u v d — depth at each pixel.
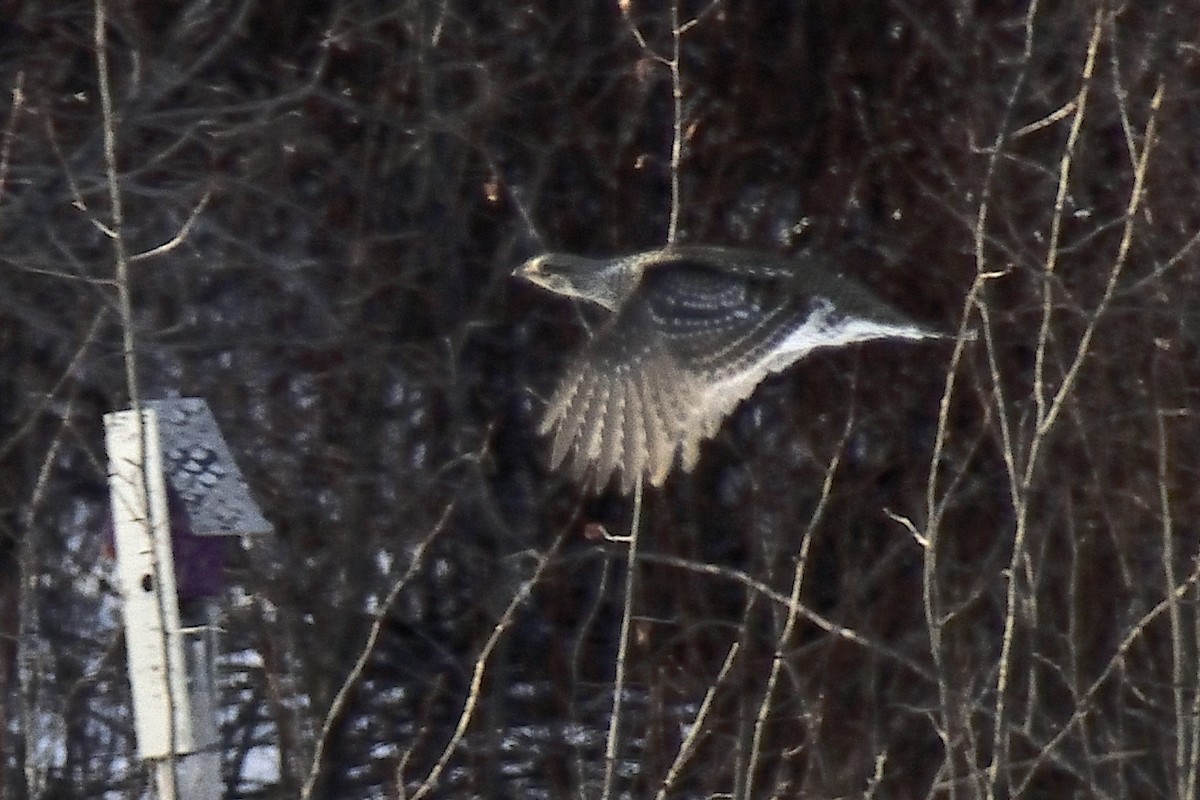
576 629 14.03
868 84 15.30
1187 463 13.91
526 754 13.76
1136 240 14.33
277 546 13.45
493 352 14.23
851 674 13.49
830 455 14.29
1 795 10.78
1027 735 10.45
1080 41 15.20
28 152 13.09
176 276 13.25
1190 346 14.31
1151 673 12.35
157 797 8.73
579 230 14.66
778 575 13.80
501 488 14.20
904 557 14.11
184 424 9.34
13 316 12.85
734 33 15.14
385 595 13.48
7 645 12.43
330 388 13.81
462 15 14.51
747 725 12.88
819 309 7.03
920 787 12.84
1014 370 14.54
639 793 13.50
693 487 14.28
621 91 14.71
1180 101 15.05
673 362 6.81
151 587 8.45
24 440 12.80
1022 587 12.27
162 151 13.42
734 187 15.12
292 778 12.66
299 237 13.97
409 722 13.66
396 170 14.20
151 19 13.99
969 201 13.71
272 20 14.23
